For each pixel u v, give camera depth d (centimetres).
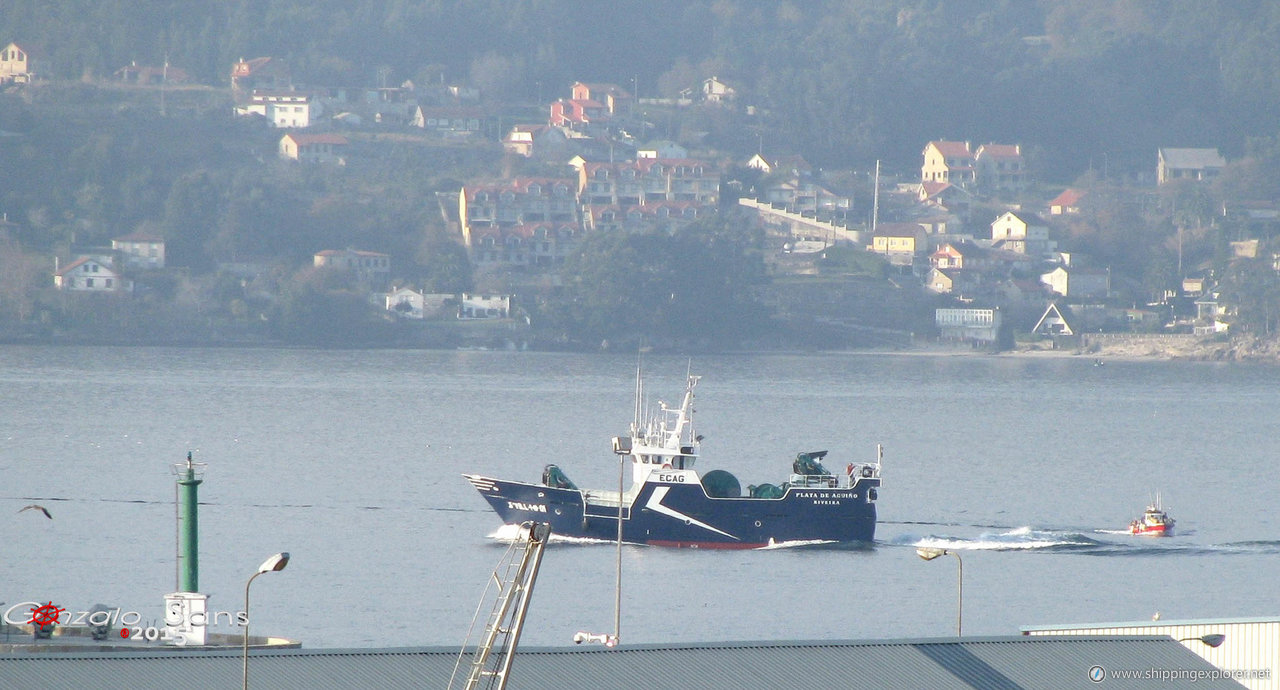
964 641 14862
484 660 12200
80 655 13312
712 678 13762
